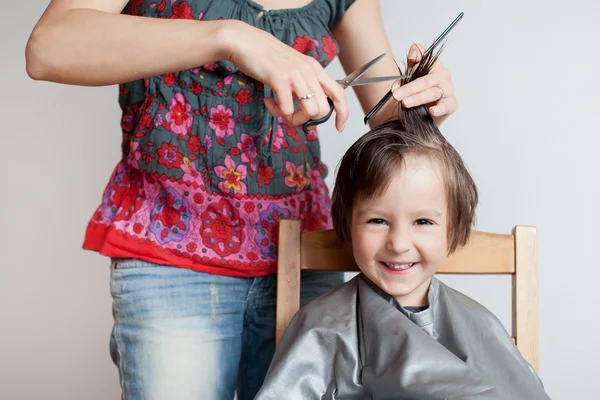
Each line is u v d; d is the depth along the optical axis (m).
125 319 1.03
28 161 2.38
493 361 1.02
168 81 1.02
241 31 0.85
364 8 1.20
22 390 2.37
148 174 1.02
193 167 1.04
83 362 2.38
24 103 2.37
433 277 1.09
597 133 2.02
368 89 1.23
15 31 2.38
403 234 1.02
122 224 1.01
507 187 2.04
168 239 1.02
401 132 1.06
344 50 1.23
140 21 0.86
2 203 2.38
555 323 2.04
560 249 2.04
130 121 1.07
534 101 2.03
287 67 0.83
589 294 2.03
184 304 1.03
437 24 2.05
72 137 2.38
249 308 1.12
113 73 0.87
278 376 0.98
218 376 1.05
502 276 2.04
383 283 1.04
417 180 1.02
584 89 2.02
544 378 2.04
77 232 2.38
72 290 2.39
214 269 1.05
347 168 1.08
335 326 1.02
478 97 2.04
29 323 2.39
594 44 2.01
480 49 2.04
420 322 1.05
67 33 0.86
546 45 2.02
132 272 1.01
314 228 1.17
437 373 0.92
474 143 2.05
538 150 2.03
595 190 2.02
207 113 1.03
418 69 1.08
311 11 1.10
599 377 2.03
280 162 1.10
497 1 2.03
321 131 2.06
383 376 0.94
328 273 1.22
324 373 1.00
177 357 1.02
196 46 0.84
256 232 1.09
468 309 1.09
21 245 2.39
